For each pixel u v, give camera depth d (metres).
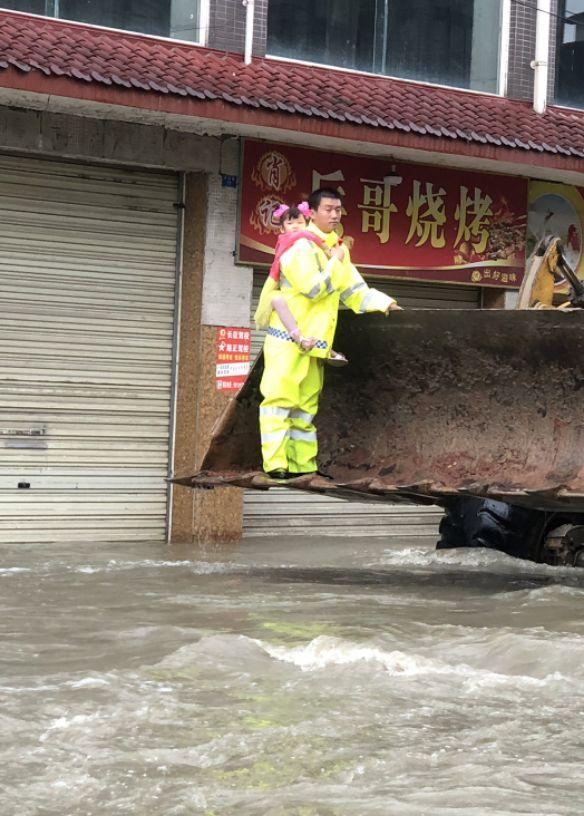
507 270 13.45
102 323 11.77
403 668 5.14
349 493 8.03
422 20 13.60
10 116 11.05
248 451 8.32
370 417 8.27
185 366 12.02
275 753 3.90
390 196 12.79
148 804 3.43
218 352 12.01
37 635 5.93
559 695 4.75
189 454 11.96
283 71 12.23
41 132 11.17
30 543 11.45
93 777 3.65
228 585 7.97
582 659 5.28
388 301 7.64
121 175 11.80
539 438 7.66
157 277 12.02
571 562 8.88
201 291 11.95
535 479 7.54
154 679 4.93
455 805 3.42
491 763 3.83
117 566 9.26
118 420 11.87
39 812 3.36
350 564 9.67
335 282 7.71
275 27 12.75
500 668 5.28
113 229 11.79
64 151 11.28
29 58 10.30
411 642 5.78
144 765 3.77
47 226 11.50
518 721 4.35
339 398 8.32
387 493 7.84
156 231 12.00
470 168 13.21
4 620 6.37
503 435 7.80
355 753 3.91
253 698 4.62
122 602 7.07
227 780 3.64
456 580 8.26
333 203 7.89
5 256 11.34
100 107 11.14
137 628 6.11
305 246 7.73
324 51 13.03
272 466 7.88
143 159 11.62
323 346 7.79
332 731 4.16
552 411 7.63
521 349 7.57
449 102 12.99
